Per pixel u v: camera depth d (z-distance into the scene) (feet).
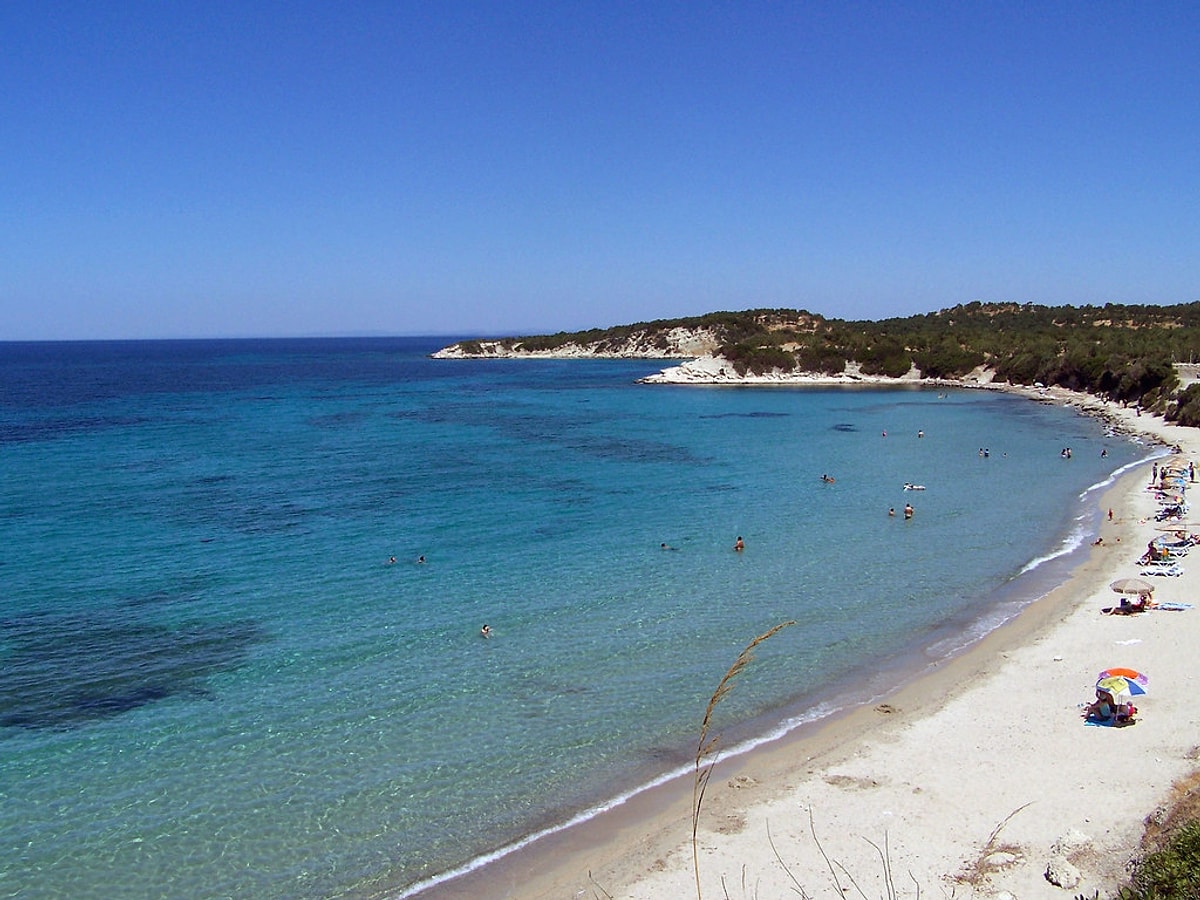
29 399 366.02
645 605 99.60
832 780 61.11
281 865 52.29
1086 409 334.44
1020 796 57.47
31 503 152.46
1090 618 93.25
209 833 55.36
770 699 75.20
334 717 71.20
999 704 72.59
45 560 116.26
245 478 179.73
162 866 52.06
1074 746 64.13
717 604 100.01
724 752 65.77
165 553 120.16
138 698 74.49
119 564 114.62
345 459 206.49
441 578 109.50
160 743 66.69
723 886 49.19
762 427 285.64
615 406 360.48
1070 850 50.08
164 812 57.57
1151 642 84.58
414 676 79.46
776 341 559.38
